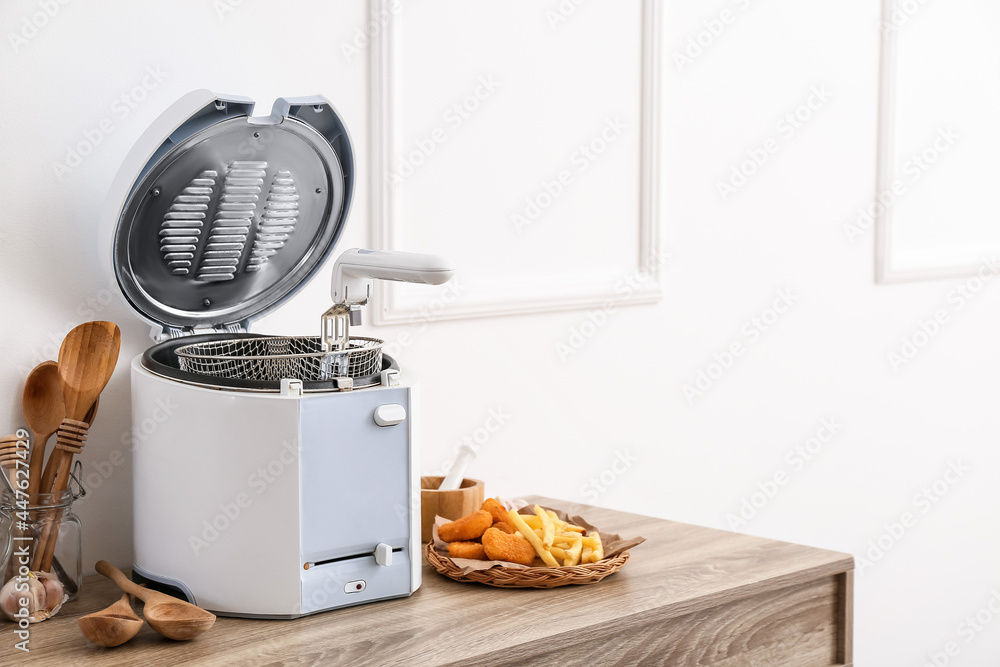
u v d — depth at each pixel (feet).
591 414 5.67
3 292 3.82
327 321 3.61
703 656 3.75
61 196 3.92
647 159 5.73
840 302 6.77
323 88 4.64
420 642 3.20
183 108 3.44
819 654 4.15
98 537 4.05
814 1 6.47
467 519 4.00
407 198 4.92
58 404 3.71
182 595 3.51
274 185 3.88
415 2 4.89
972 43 7.32
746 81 6.17
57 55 3.89
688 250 5.98
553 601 3.60
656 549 4.30
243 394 3.34
